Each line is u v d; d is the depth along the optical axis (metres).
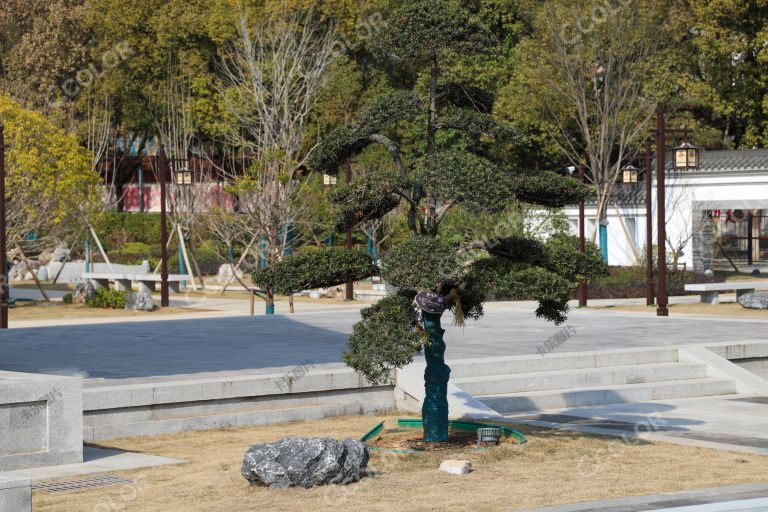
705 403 18.39
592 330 25.12
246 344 21.81
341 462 11.62
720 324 26.62
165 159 37.59
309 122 55.50
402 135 51.72
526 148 52.22
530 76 46.84
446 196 12.60
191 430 15.38
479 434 13.95
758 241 61.47
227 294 43.53
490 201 12.52
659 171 30.58
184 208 45.56
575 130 51.00
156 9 60.56
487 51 13.92
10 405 12.70
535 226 38.31
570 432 15.12
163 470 12.62
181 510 10.60
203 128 58.34
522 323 26.86
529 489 11.41
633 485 11.62
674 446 13.98
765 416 16.83
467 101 14.57
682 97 52.09
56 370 17.81
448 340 22.92
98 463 13.10
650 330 25.06
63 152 38.34
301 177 46.84
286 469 11.41
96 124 58.44
